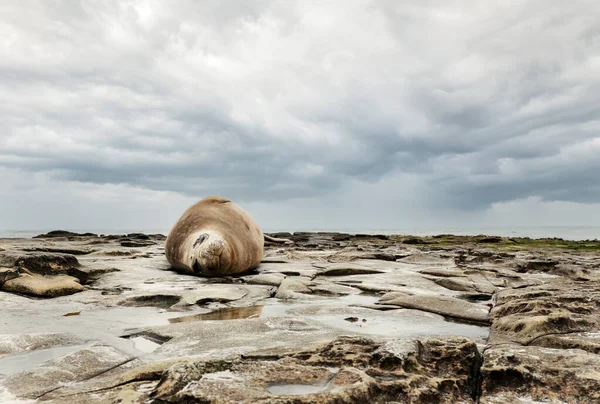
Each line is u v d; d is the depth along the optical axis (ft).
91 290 21.86
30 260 22.07
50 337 12.71
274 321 14.76
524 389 8.45
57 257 23.41
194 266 28.07
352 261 39.86
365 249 58.34
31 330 13.82
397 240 96.17
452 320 16.37
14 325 14.46
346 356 9.19
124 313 16.99
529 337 13.20
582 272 29.60
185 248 29.35
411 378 8.36
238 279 26.81
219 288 21.98
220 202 34.30
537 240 90.48
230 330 13.53
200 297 19.58
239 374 8.30
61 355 11.25
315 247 60.49
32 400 8.07
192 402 7.09
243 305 18.84
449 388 8.43
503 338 13.57
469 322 16.15
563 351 10.07
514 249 63.67
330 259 40.63
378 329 14.57
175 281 25.48
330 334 13.34
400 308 18.35
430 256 42.57
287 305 19.06
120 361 10.62
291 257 41.01
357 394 7.46
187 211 33.91
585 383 8.18
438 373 9.00
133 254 41.11
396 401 7.80
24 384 8.92
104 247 52.16
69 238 84.99
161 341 12.72
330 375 8.47
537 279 28.50
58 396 8.26
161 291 21.36
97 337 13.06
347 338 10.11
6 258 21.85
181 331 13.35
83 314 16.63
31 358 10.96
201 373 8.10
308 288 23.16
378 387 7.90
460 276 28.89
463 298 21.88
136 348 11.93
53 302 18.83
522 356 9.48
